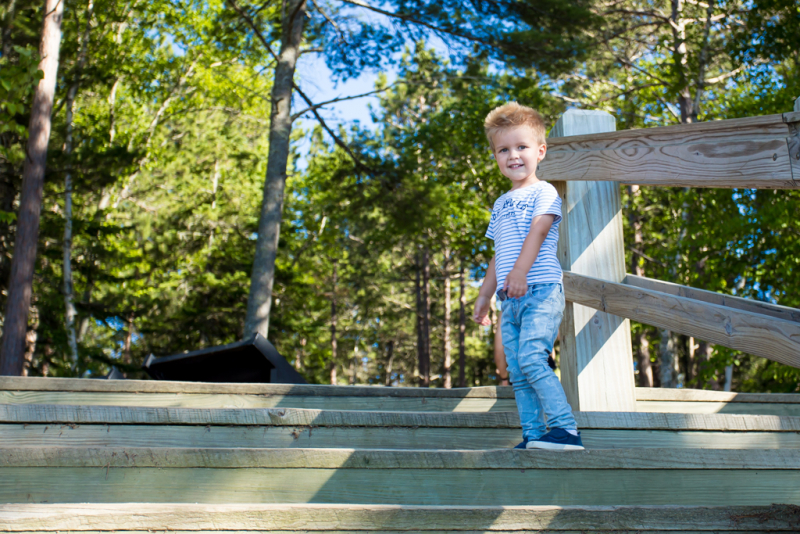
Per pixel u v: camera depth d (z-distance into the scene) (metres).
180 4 19.80
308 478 1.99
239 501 1.95
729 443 2.61
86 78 16.42
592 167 2.66
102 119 21.72
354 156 15.76
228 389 3.12
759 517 1.85
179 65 21.67
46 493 1.88
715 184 2.02
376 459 2.01
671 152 2.21
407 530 1.75
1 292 14.01
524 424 2.39
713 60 15.93
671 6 17.12
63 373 14.92
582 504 2.03
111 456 1.94
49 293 15.07
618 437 2.54
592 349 2.98
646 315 2.44
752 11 12.69
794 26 12.25
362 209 16.53
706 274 12.45
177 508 1.69
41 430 2.30
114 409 2.35
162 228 23.23
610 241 3.10
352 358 41.09
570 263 3.05
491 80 15.36
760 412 3.59
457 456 2.03
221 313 22.89
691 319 2.19
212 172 26.17
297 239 26.42
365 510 1.75
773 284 11.98
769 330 1.85
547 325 2.37
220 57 21.16
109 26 17.94
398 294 35.66
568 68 14.09
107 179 15.04
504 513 1.79
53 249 15.84
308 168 25.83
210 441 2.37
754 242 11.66
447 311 28.72
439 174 22.19
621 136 2.46
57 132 15.56
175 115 23.75
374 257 27.84
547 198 2.48
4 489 1.87
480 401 3.26
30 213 10.72
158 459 1.95
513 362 2.45
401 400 3.21
